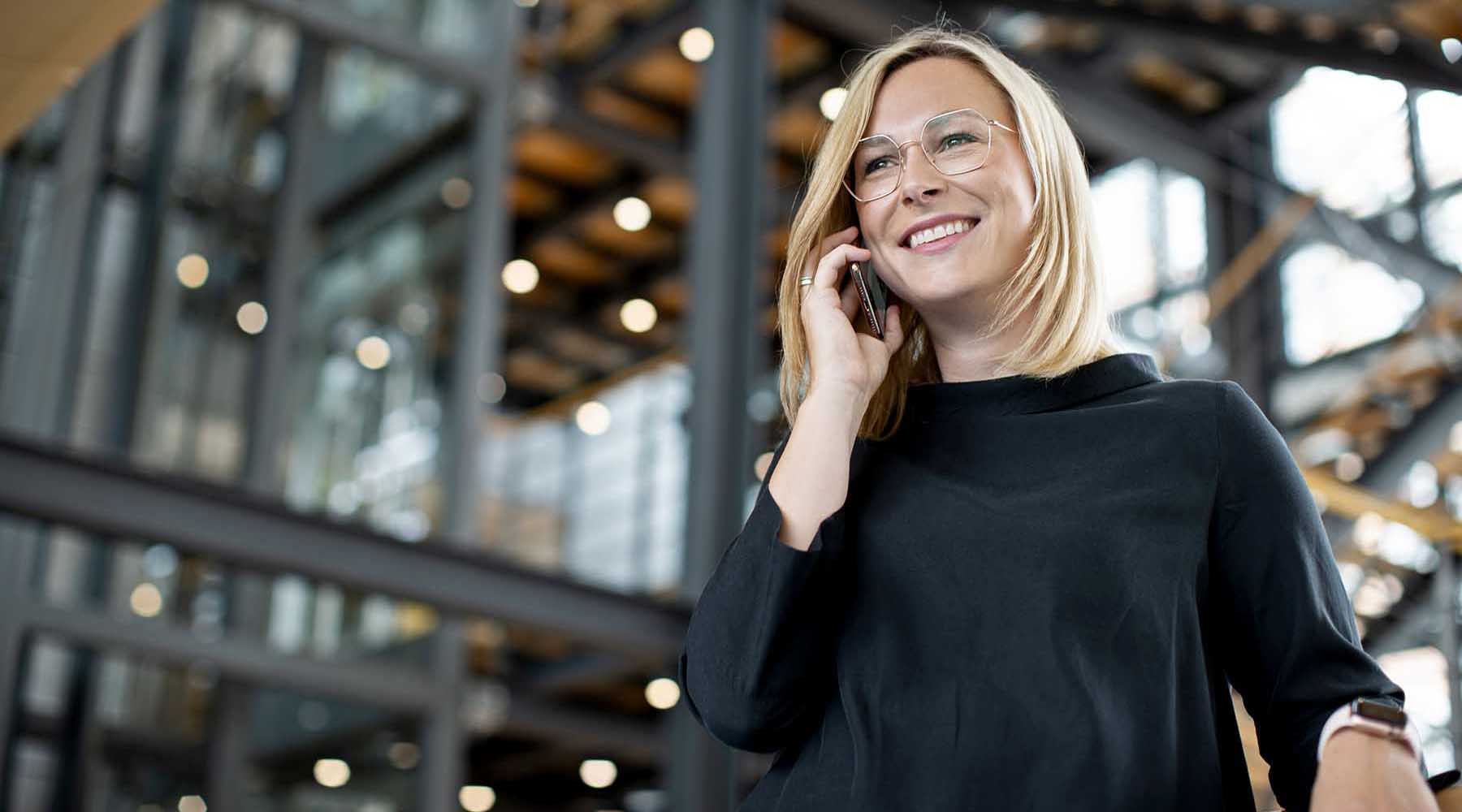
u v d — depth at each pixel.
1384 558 6.46
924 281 1.00
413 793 6.86
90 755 6.13
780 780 0.95
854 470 0.99
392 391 7.43
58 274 6.57
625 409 13.35
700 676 0.94
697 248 6.61
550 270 13.38
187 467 6.75
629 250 13.04
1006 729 0.84
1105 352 1.00
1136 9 5.37
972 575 0.89
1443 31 4.79
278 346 7.14
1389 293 9.35
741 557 0.92
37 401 6.38
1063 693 0.84
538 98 10.77
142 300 6.82
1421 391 7.52
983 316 1.01
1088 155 11.23
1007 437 0.95
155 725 6.35
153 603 6.42
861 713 0.89
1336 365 9.45
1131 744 0.83
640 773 12.61
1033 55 9.55
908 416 1.00
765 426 9.48
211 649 6.47
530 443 13.55
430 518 7.31
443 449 7.46
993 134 1.00
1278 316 9.95
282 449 7.01
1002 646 0.86
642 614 5.92
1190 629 0.87
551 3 10.91
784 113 10.71
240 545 4.99
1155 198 11.05
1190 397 0.94
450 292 7.73
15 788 5.93
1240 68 10.12
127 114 7.01
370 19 7.81
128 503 4.80
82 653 6.25
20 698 6.05
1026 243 1.00
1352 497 4.34
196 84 7.26
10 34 3.40
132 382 6.68
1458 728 3.58
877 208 1.02
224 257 7.14
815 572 0.90
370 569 5.29
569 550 13.00
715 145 6.77
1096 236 1.01
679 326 13.59
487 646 10.15
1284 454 0.93
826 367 0.96
